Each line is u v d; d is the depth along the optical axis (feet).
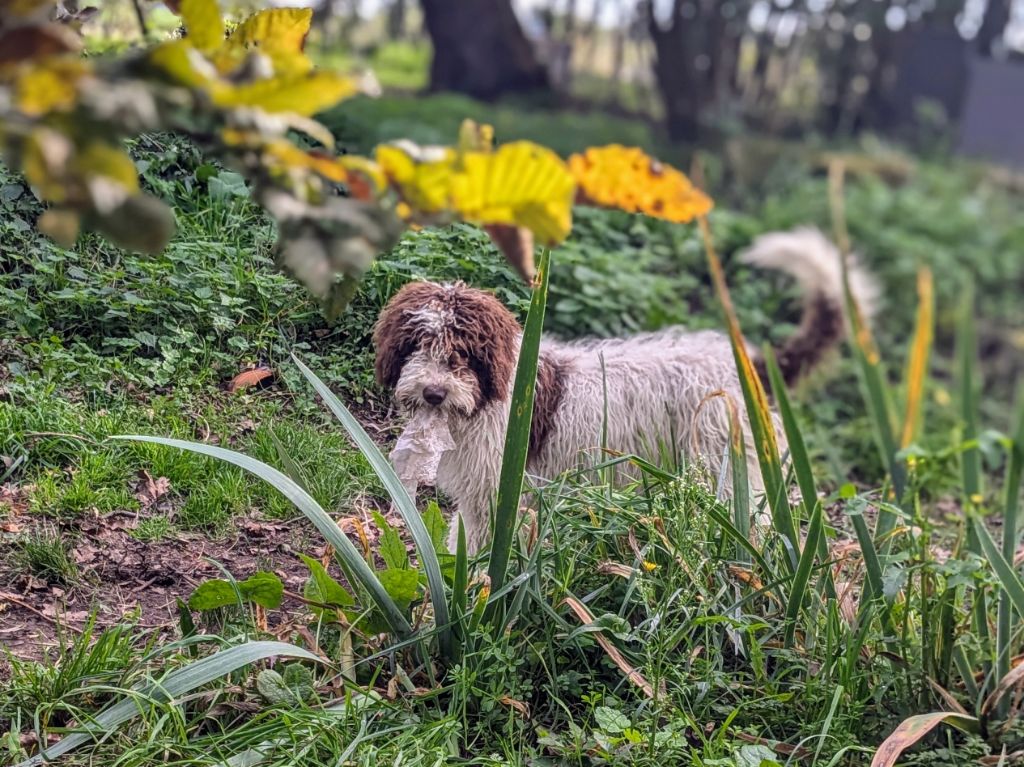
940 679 4.34
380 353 4.86
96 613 4.17
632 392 5.17
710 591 4.45
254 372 5.92
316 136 2.07
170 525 5.12
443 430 4.67
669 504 4.44
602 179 2.09
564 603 4.29
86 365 5.72
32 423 5.32
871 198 16.87
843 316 6.34
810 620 4.37
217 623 4.48
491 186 1.91
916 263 15.06
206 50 2.07
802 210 15.71
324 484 5.46
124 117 1.67
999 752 4.17
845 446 8.20
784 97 23.62
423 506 5.61
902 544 4.79
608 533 4.42
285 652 3.90
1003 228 17.60
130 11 8.18
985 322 14.79
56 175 1.66
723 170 17.67
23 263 6.18
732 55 21.94
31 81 1.62
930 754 4.01
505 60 21.56
